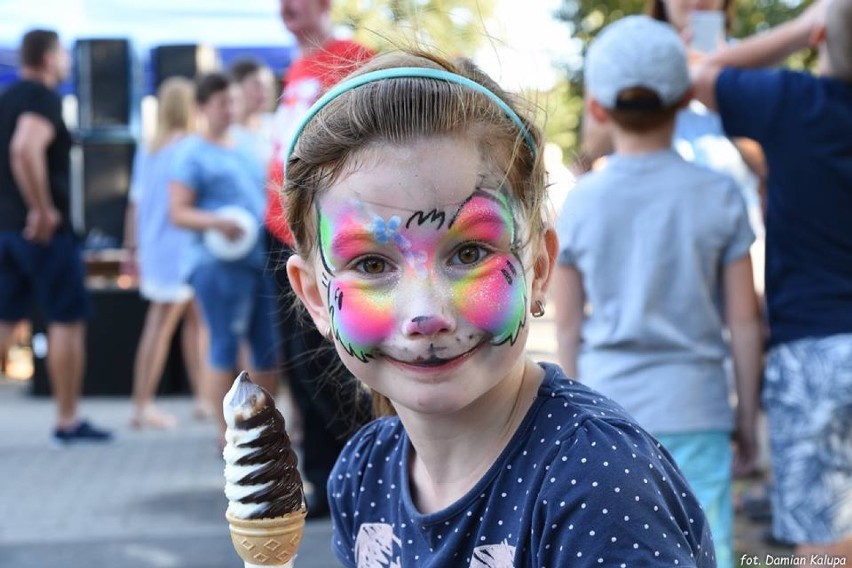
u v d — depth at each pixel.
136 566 4.40
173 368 9.37
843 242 3.01
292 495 1.43
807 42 3.26
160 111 7.12
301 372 4.09
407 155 1.44
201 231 5.59
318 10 4.32
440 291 1.44
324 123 1.51
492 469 1.53
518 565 1.48
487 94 1.52
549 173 1.68
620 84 3.02
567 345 3.15
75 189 11.31
